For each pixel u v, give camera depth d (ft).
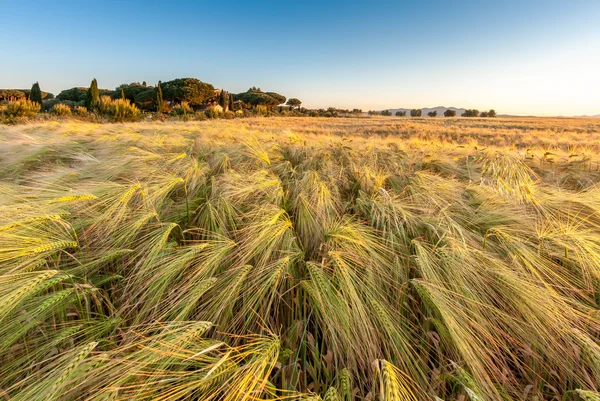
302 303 5.45
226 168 11.93
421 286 4.61
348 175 12.86
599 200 7.69
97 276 5.59
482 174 12.31
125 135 19.07
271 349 3.58
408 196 9.39
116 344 4.27
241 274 4.80
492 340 4.46
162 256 5.53
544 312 4.44
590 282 5.55
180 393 3.10
